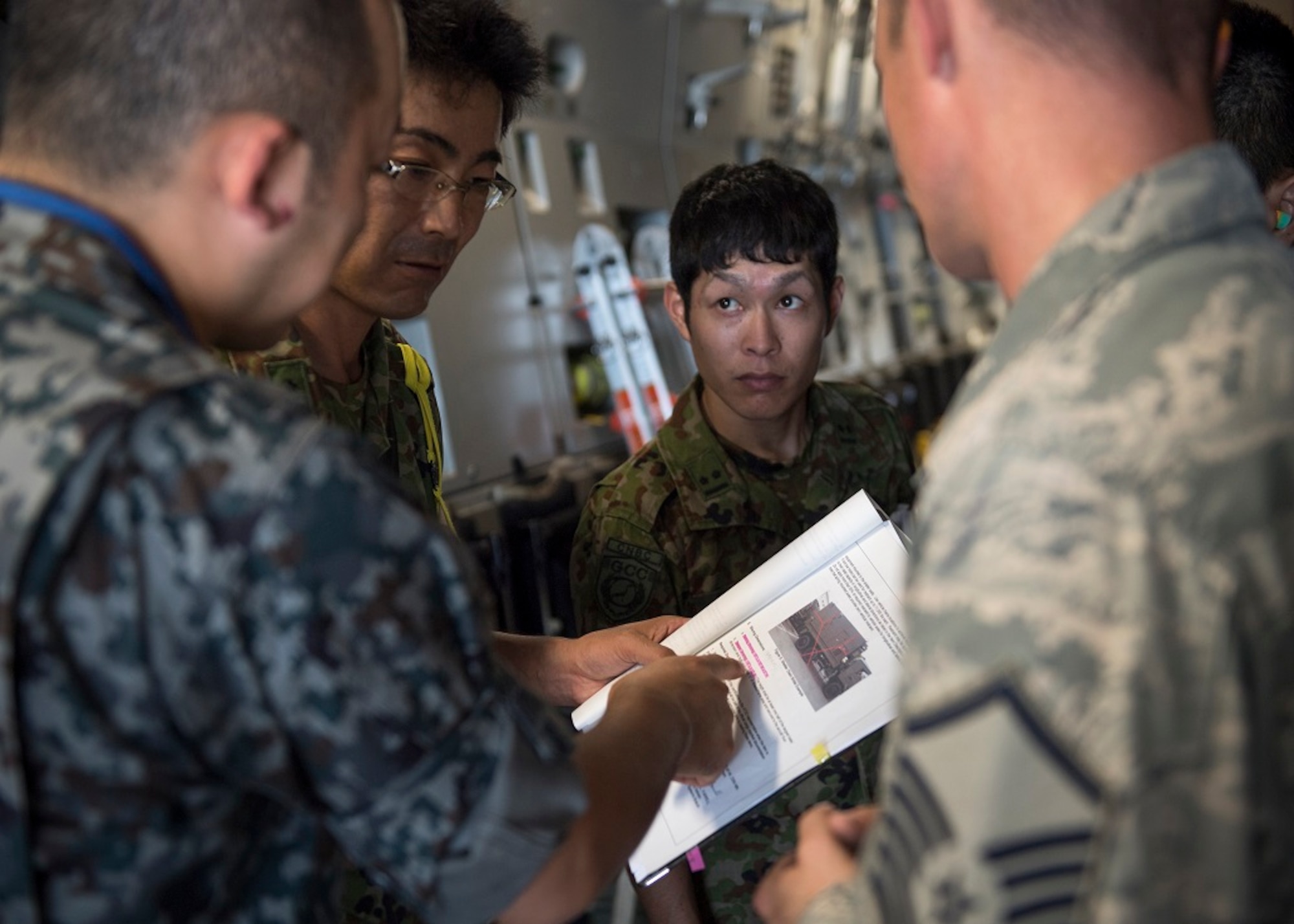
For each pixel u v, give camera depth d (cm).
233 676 69
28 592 65
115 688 66
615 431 356
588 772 86
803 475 171
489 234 311
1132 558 57
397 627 71
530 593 288
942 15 71
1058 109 68
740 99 444
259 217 73
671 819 121
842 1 508
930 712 60
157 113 71
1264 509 58
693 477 163
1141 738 55
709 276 156
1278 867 58
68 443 65
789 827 155
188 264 75
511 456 305
